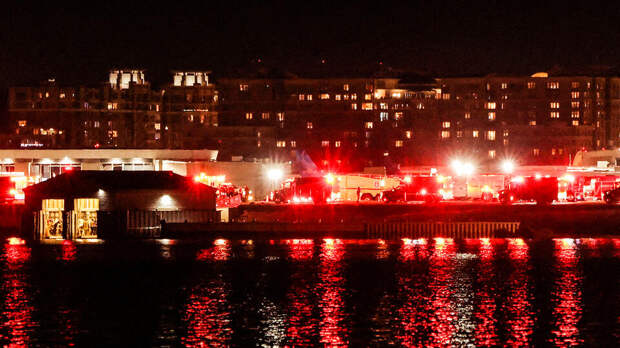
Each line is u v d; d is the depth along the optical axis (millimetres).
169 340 199875
